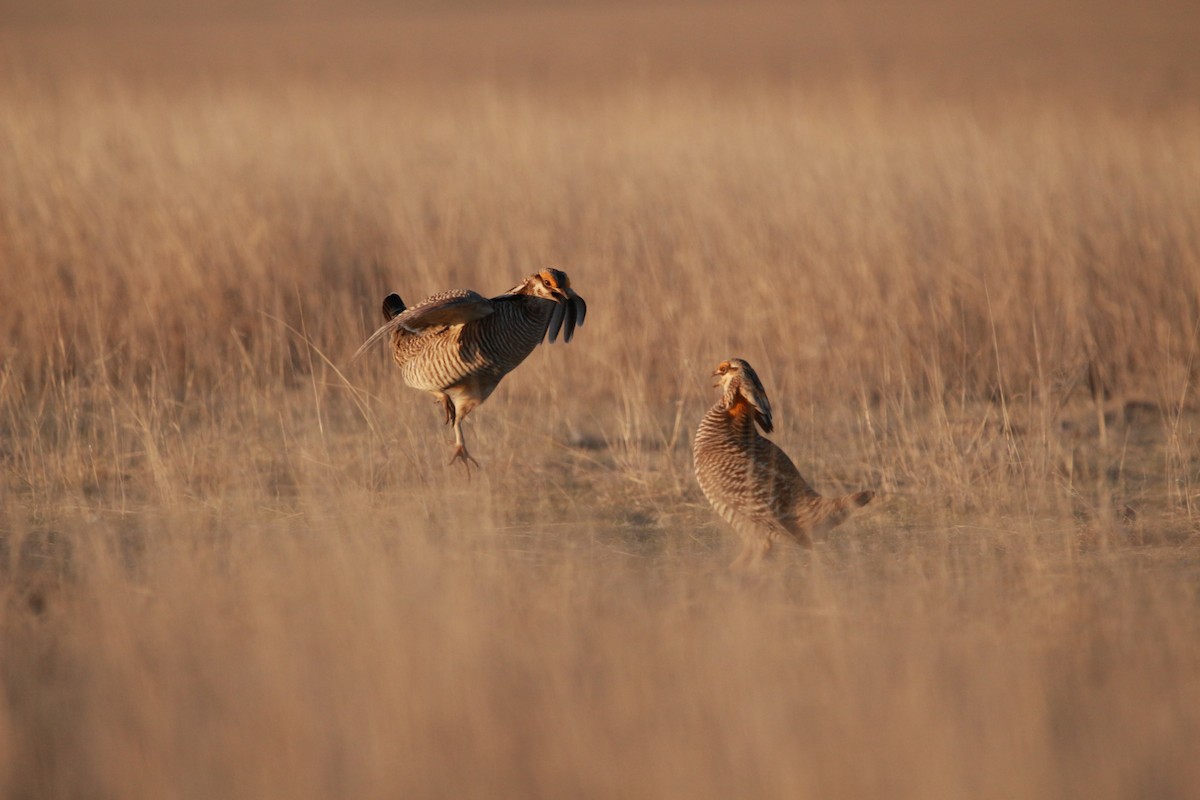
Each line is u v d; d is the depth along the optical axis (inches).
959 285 1459.2
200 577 730.8
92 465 1013.2
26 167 1593.3
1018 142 1980.8
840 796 492.1
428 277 1444.4
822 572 781.3
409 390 1200.2
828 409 1246.3
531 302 948.0
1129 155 1883.6
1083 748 530.0
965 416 1147.9
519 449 1106.7
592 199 1670.8
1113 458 1108.5
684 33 7150.6
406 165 1772.9
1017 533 868.0
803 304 1407.5
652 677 598.2
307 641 629.0
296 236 1517.0
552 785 504.4
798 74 3853.3
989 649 647.1
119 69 4424.2
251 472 997.2
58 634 664.4
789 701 567.2
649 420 1176.2
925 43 6220.5
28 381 1259.8
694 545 885.8
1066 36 6501.0
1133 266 1508.4
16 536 805.9
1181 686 599.5
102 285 1366.9
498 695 576.4
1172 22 7253.9
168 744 533.6
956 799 486.3
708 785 498.9
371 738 530.0
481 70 4800.7
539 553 844.6
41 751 542.0
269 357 1277.1
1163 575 780.6
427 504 933.2
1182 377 1316.4
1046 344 1358.3
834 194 1669.5
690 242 1537.9
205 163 1676.9
